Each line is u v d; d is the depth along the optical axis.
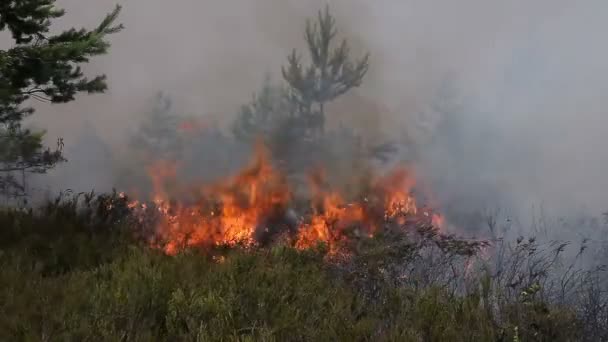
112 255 6.64
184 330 4.48
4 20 7.43
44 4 7.54
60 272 5.93
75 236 7.35
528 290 4.77
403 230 7.07
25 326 4.20
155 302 4.80
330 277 6.14
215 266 6.45
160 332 4.43
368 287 5.66
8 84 7.00
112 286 5.09
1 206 9.32
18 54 6.95
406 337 4.26
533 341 4.31
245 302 4.89
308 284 5.60
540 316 4.46
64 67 7.85
